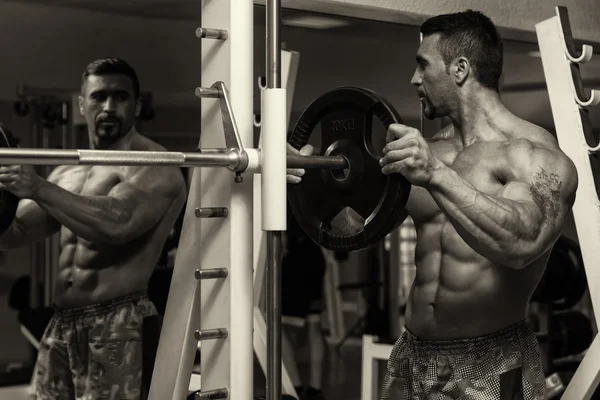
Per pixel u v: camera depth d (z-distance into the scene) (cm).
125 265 237
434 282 165
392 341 287
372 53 264
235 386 130
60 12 262
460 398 159
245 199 129
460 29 163
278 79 117
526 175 151
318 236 143
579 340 309
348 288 479
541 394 163
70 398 239
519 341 161
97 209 221
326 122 142
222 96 127
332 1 221
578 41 275
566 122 209
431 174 130
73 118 310
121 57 280
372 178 133
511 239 134
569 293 299
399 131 128
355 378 425
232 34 127
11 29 265
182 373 146
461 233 136
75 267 237
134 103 249
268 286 118
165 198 237
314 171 143
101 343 234
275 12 116
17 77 284
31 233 244
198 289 143
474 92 164
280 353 118
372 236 133
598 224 200
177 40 277
